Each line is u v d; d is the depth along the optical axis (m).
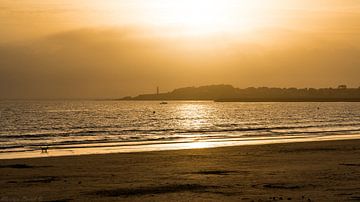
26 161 34.41
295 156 37.06
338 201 19.53
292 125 92.38
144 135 66.69
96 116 136.25
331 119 118.19
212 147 45.69
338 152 39.97
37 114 148.00
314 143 48.56
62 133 71.12
